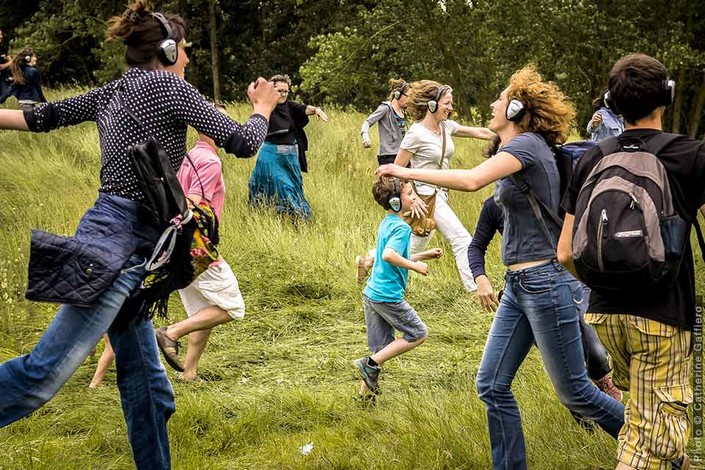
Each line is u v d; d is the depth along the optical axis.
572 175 3.25
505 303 3.79
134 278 3.41
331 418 5.09
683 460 3.49
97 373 5.51
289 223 9.28
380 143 9.31
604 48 22.19
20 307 7.00
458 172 3.47
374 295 5.27
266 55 28.78
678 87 23.11
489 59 23.72
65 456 4.36
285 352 6.36
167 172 3.37
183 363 6.06
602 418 3.65
